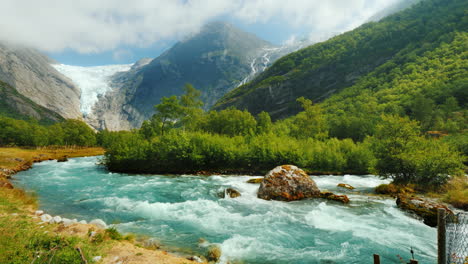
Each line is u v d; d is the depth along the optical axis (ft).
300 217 55.98
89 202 65.72
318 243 41.68
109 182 103.45
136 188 89.56
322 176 144.25
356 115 333.01
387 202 70.64
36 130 349.20
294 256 36.76
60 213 55.77
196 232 45.68
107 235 37.11
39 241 31.09
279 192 72.49
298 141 194.70
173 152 150.10
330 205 66.95
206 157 154.10
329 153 162.71
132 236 41.11
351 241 42.60
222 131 269.44
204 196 78.54
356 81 568.82
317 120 250.37
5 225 36.63
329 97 564.71
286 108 627.46
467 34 465.88
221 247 38.86
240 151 159.02
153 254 31.81
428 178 86.69
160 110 213.46
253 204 67.00
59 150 332.60
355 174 153.89
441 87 326.24
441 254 21.20
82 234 36.45
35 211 50.29
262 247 39.63
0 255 26.32
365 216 57.21
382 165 95.25
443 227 21.20
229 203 67.62
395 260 35.91
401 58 535.19
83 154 278.26
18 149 284.41
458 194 67.97
